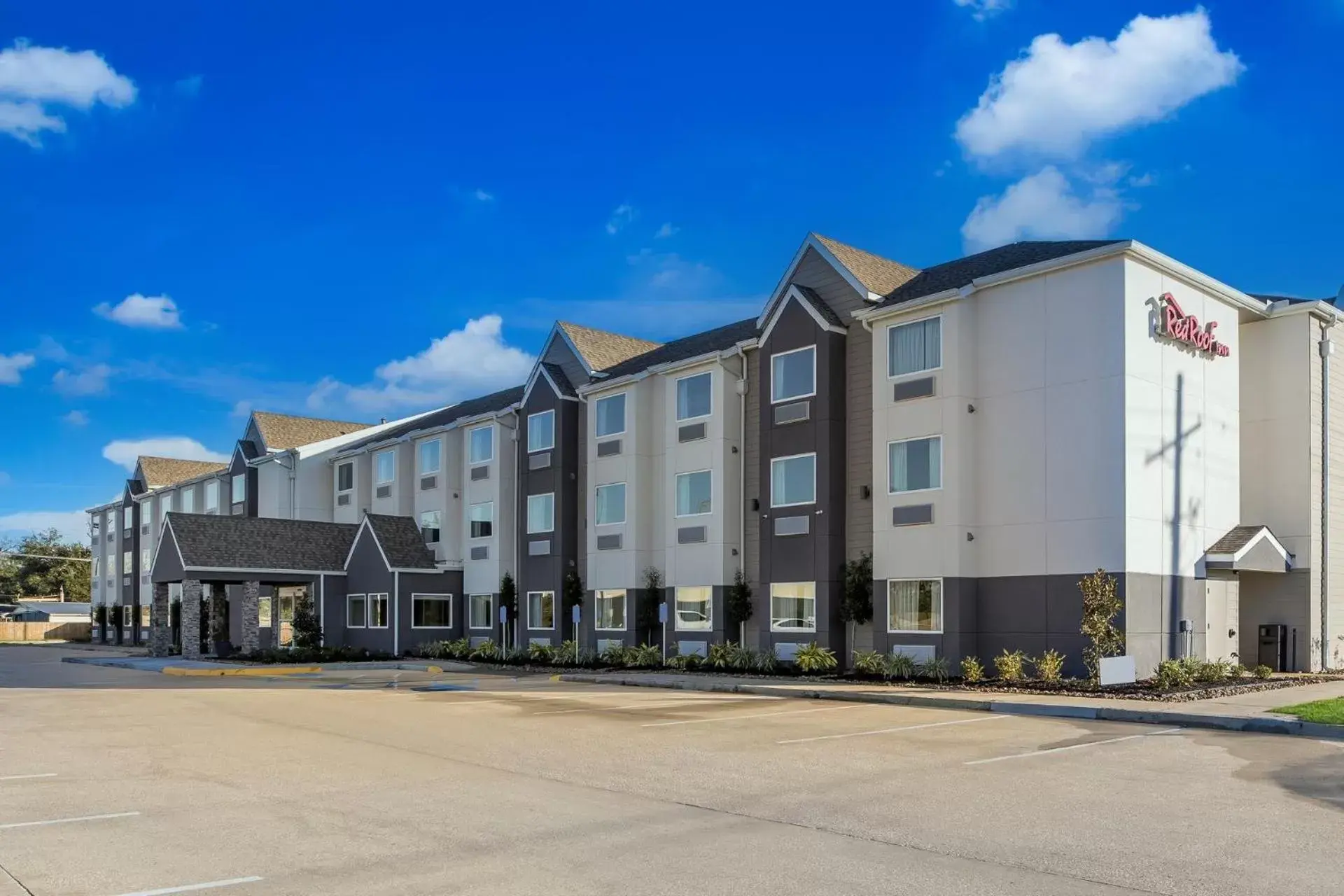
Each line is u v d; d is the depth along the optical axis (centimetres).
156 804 1032
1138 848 841
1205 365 2545
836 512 2781
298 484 5047
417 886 737
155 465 6919
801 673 2703
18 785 1145
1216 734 1556
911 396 2600
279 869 784
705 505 3178
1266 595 2698
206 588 4769
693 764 1274
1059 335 2408
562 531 3653
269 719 1812
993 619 2469
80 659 4169
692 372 3253
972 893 716
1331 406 2767
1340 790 1094
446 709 1980
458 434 4328
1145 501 2327
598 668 3172
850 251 2961
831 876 759
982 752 1368
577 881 750
